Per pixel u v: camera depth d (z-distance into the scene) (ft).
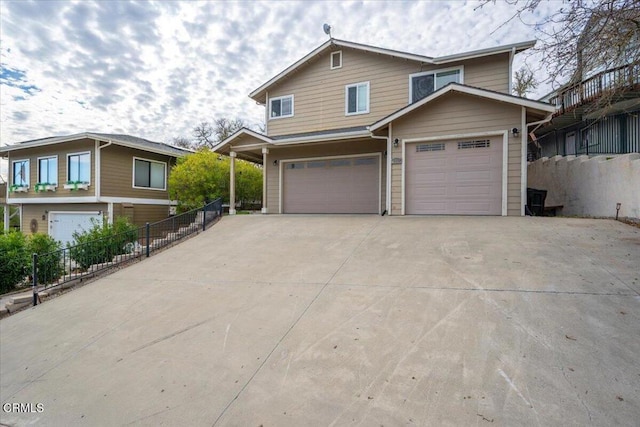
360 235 24.90
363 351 10.28
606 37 15.21
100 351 12.35
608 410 7.19
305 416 7.85
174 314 14.75
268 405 8.39
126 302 17.07
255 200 57.52
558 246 18.38
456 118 30.91
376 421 7.41
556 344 9.68
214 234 30.40
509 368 8.79
